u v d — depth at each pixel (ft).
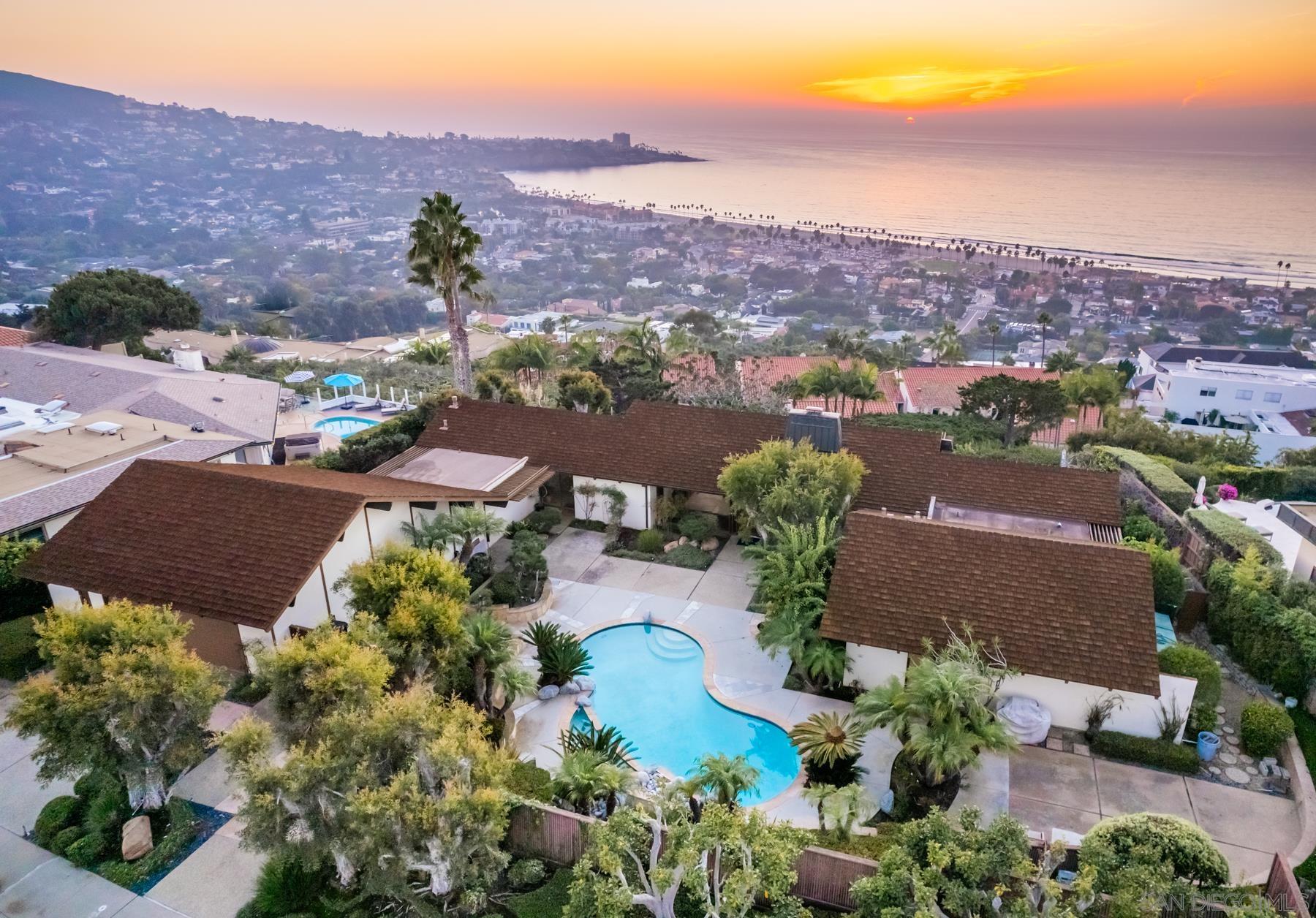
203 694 57.88
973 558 77.10
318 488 84.99
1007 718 68.33
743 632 87.30
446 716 53.16
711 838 45.37
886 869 45.16
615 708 76.18
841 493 93.40
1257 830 59.31
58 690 55.16
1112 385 200.13
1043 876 43.62
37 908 52.26
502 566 100.68
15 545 84.89
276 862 53.98
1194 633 84.12
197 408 144.77
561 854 55.77
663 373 204.64
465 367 154.20
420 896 51.52
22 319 345.31
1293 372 294.87
